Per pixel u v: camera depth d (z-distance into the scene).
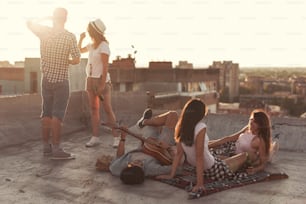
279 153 6.70
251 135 5.34
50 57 5.74
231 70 130.25
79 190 4.56
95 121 6.84
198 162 4.57
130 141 7.36
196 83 49.06
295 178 5.20
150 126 5.49
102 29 6.33
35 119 7.32
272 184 4.92
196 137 4.60
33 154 6.15
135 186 4.71
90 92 6.68
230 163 5.02
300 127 7.02
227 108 70.56
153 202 4.21
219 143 5.87
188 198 4.33
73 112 8.19
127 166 4.91
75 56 5.85
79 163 5.71
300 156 6.50
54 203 4.16
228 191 4.61
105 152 6.42
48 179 4.93
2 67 30.89
